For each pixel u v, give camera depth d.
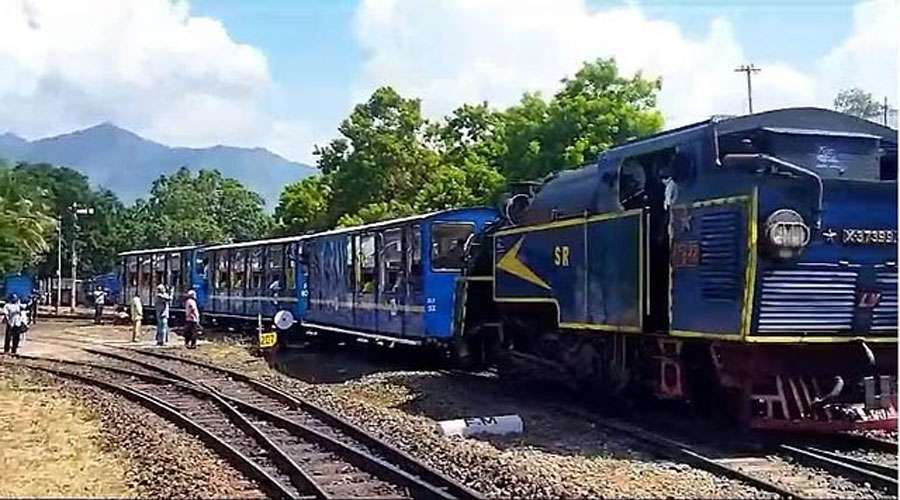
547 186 17.86
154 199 113.12
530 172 35.72
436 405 17.42
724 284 12.40
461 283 20.98
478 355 21.34
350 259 26.69
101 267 93.88
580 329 15.65
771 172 12.11
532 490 10.38
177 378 22.81
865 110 31.83
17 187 55.50
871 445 12.49
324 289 28.80
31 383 22.84
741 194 12.18
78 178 98.69
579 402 16.89
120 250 93.38
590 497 10.05
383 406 17.84
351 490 11.01
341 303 27.41
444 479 11.03
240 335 35.91
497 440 13.98
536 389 18.62
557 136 35.62
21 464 13.06
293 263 31.52
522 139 37.28
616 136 34.50
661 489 10.55
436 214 22.28
